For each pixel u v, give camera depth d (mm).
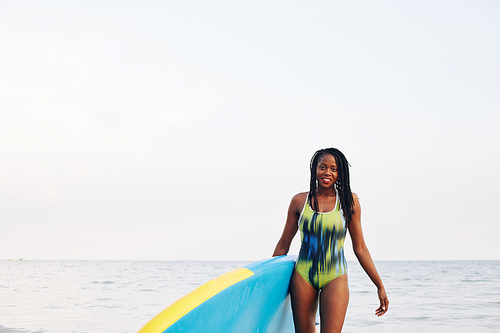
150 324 1718
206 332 1924
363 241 2660
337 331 2422
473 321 7238
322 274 2480
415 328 6555
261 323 2398
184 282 20688
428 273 33250
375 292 13820
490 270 40031
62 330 6406
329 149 2584
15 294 12922
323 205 2557
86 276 27656
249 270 2234
